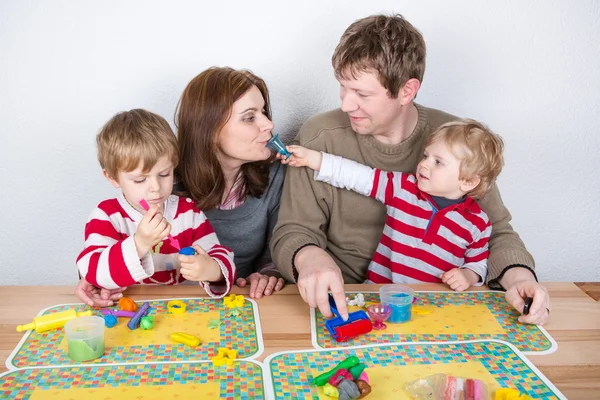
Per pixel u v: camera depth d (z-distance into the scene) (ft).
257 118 4.89
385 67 4.44
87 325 3.52
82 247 6.32
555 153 6.39
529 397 3.02
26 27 5.58
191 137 4.92
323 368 3.33
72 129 5.91
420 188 4.72
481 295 4.27
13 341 3.57
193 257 4.04
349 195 5.12
